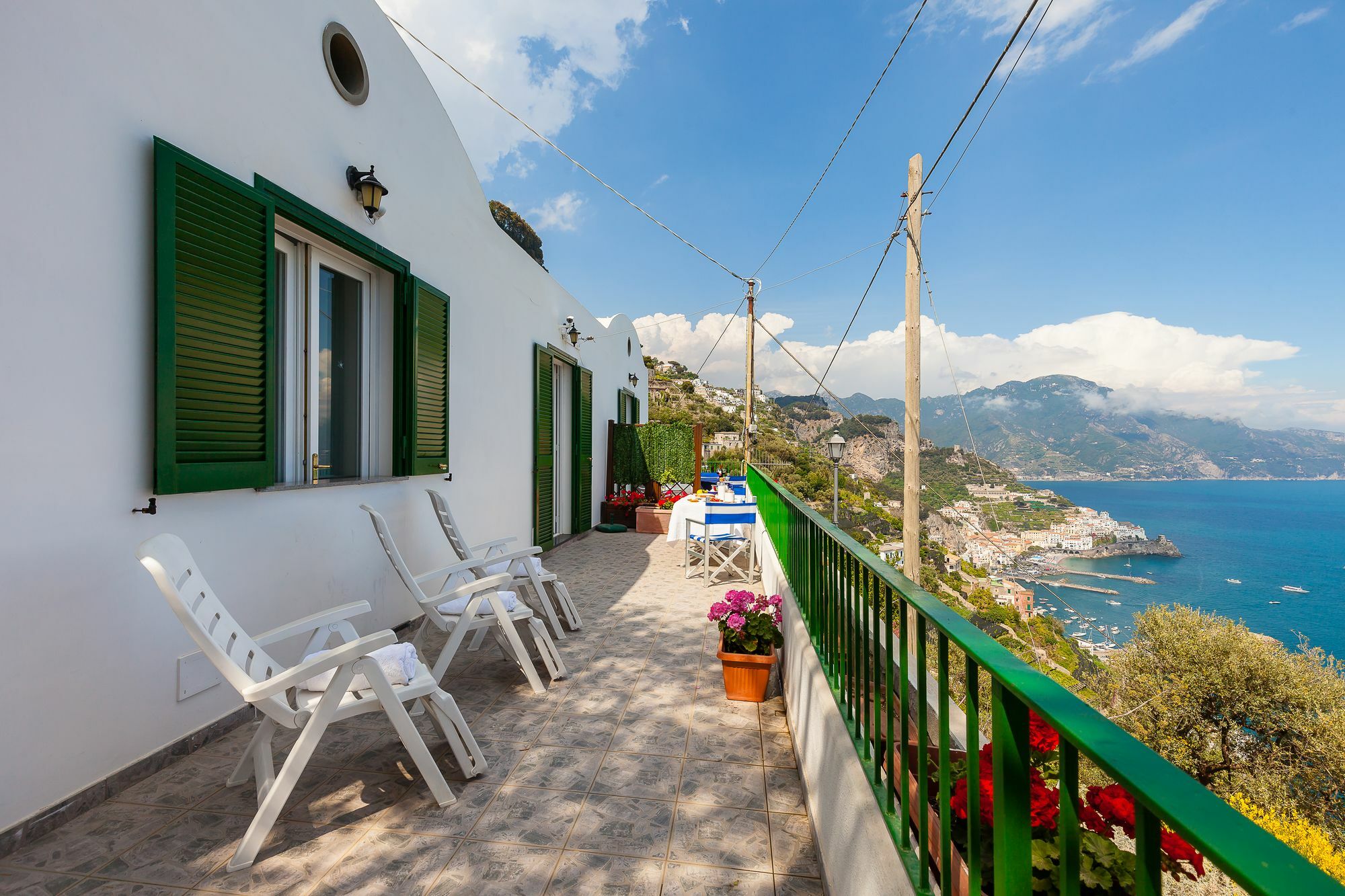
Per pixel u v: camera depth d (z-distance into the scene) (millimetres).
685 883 1794
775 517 4484
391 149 4055
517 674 3514
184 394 2418
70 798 2033
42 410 1949
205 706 2600
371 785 2297
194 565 2162
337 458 3854
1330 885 344
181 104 2453
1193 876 1100
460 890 1745
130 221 2242
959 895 1090
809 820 2119
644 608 5051
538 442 7105
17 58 1868
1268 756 10055
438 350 4625
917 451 6418
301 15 3176
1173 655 11039
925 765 1184
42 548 1954
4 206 1841
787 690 2977
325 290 3750
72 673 2045
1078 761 650
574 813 2143
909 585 1312
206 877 1778
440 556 4797
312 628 2441
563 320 8375
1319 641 16703
